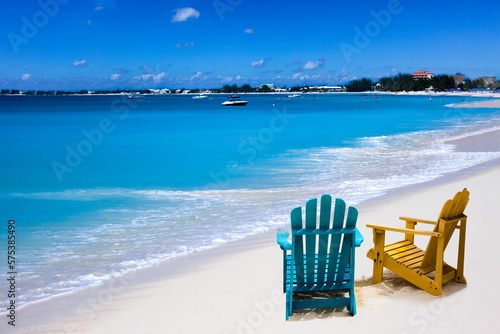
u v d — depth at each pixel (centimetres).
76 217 896
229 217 884
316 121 4444
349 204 952
